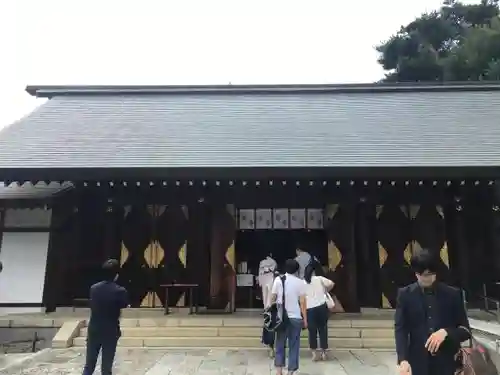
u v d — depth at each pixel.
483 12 44.75
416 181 11.91
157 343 9.95
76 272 12.93
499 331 7.54
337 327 10.44
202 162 11.93
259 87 18.75
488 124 14.92
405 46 42.84
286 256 16.62
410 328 3.55
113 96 18.47
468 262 12.80
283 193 13.12
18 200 12.97
